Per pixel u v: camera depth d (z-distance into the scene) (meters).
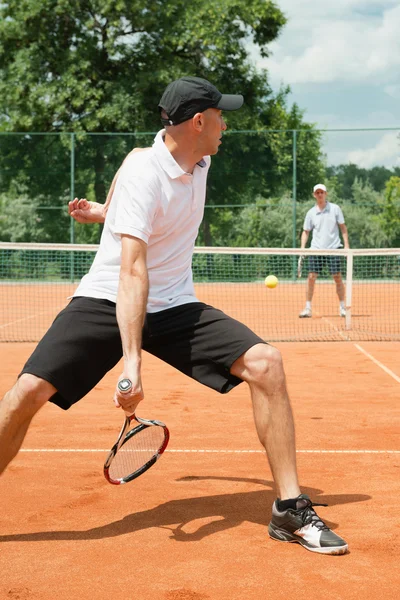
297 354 8.81
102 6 23.36
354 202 20.19
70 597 2.60
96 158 20.67
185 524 3.36
